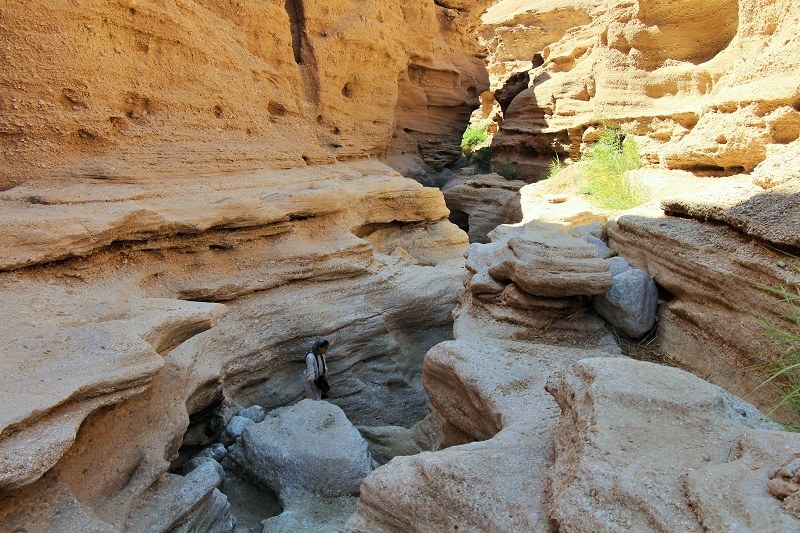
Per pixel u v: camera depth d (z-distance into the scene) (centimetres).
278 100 1101
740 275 509
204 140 891
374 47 1455
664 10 1355
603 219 895
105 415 462
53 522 378
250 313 774
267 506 593
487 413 477
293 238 885
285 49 1134
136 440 490
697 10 1308
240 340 744
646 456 282
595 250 623
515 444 387
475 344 575
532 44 2934
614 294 609
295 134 1143
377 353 893
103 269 641
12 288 541
